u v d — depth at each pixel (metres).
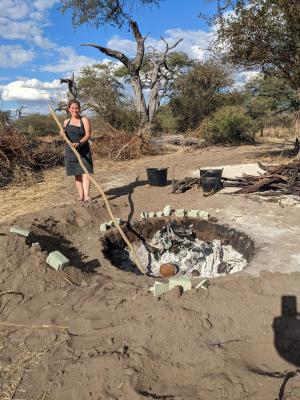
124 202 7.67
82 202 7.03
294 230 5.78
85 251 5.46
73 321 3.65
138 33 19.30
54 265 4.54
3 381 2.99
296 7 9.40
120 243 6.21
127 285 4.34
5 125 12.20
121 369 2.92
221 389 2.75
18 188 9.20
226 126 19.03
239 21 10.41
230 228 6.01
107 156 14.34
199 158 13.75
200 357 3.05
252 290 3.93
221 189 8.22
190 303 3.62
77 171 6.93
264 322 3.45
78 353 3.19
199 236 6.46
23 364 3.16
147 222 6.61
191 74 25.05
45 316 3.78
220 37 10.81
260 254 4.96
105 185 9.25
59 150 12.96
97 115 21.31
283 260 4.72
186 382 2.85
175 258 6.10
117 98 23.06
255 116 23.67
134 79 20.12
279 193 7.47
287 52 10.48
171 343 3.19
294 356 3.08
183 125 25.70
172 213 6.86
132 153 14.72
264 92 22.86
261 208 6.82
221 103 24.80
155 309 3.53
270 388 2.75
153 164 12.66
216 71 24.00
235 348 3.15
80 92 24.73
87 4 19.12
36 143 13.20
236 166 11.02
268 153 13.88
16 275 4.32
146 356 3.04
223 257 5.83
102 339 3.32
